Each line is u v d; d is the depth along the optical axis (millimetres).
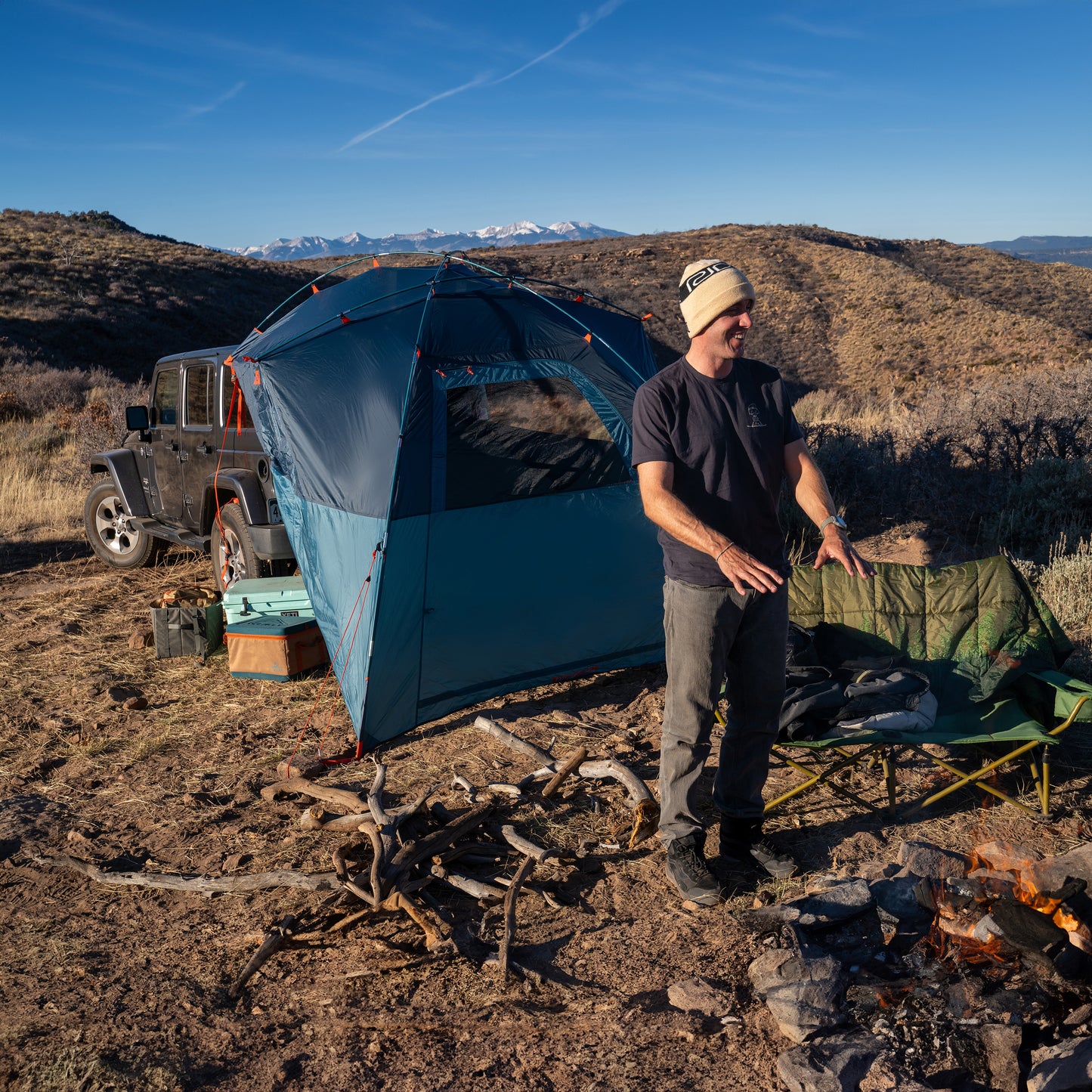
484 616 5016
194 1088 2490
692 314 2969
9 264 37500
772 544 3205
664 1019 2668
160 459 7945
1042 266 68312
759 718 3332
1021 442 9117
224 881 3451
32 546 9992
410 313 5309
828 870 3400
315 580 5082
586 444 5324
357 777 4430
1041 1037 2416
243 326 39688
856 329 52875
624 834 3744
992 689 4023
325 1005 2814
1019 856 3230
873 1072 2311
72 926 3303
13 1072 2553
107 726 5176
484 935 3115
